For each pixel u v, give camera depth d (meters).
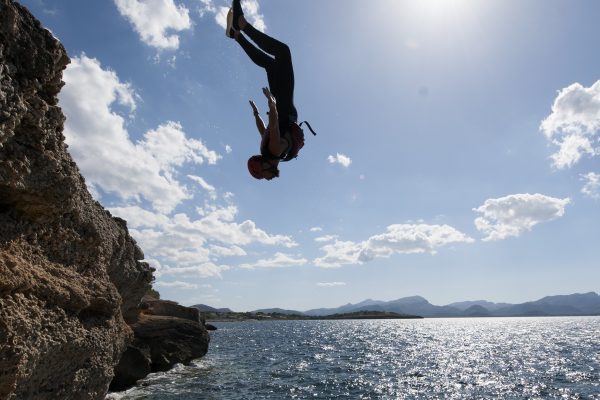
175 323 28.88
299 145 4.42
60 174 6.93
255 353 45.09
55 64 6.47
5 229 6.55
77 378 7.86
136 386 22.92
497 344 59.66
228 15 4.54
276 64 4.50
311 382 26.20
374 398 21.89
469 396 22.59
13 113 5.61
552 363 36.56
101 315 8.99
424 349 51.69
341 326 143.12
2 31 5.40
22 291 6.19
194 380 25.16
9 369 5.72
